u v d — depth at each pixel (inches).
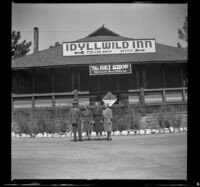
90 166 304.2
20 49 1090.7
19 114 783.7
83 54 999.6
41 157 362.6
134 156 362.6
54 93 983.6
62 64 951.6
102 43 998.4
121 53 995.3
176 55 976.9
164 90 987.9
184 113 821.9
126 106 839.1
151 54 990.4
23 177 258.2
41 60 992.2
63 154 387.2
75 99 960.9
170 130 737.0
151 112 830.5
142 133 714.8
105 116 578.9
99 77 994.7
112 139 593.9
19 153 398.3
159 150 405.1
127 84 999.0
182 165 302.5
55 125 760.3
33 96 986.1
